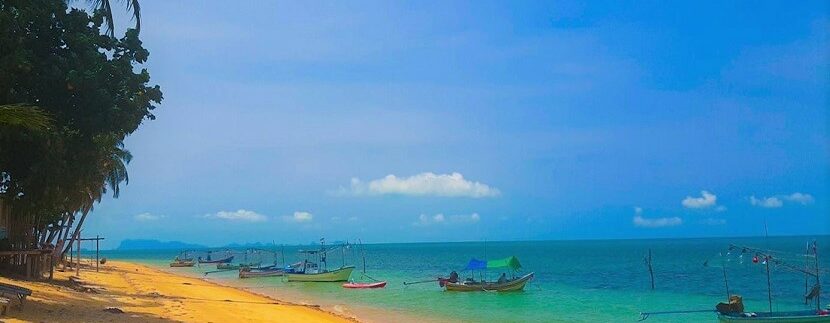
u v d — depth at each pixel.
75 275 42.41
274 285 59.91
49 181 20.58
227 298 37.41
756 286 59.25
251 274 71.38
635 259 121.88
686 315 39.16
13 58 18.22
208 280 67.88
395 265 114.00
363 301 44.81
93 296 27.75
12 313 18.67
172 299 31.91
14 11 19.09
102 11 21.34
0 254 28.95
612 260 119.94
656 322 36.44
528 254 168.25
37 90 19.50
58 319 18.97
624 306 43.97
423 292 51.38
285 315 29.27
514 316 37.91
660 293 53.59
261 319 26.28
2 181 22.06
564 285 61.78
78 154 21.14
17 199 22.06
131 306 25.52
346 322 29.56
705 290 56.38
